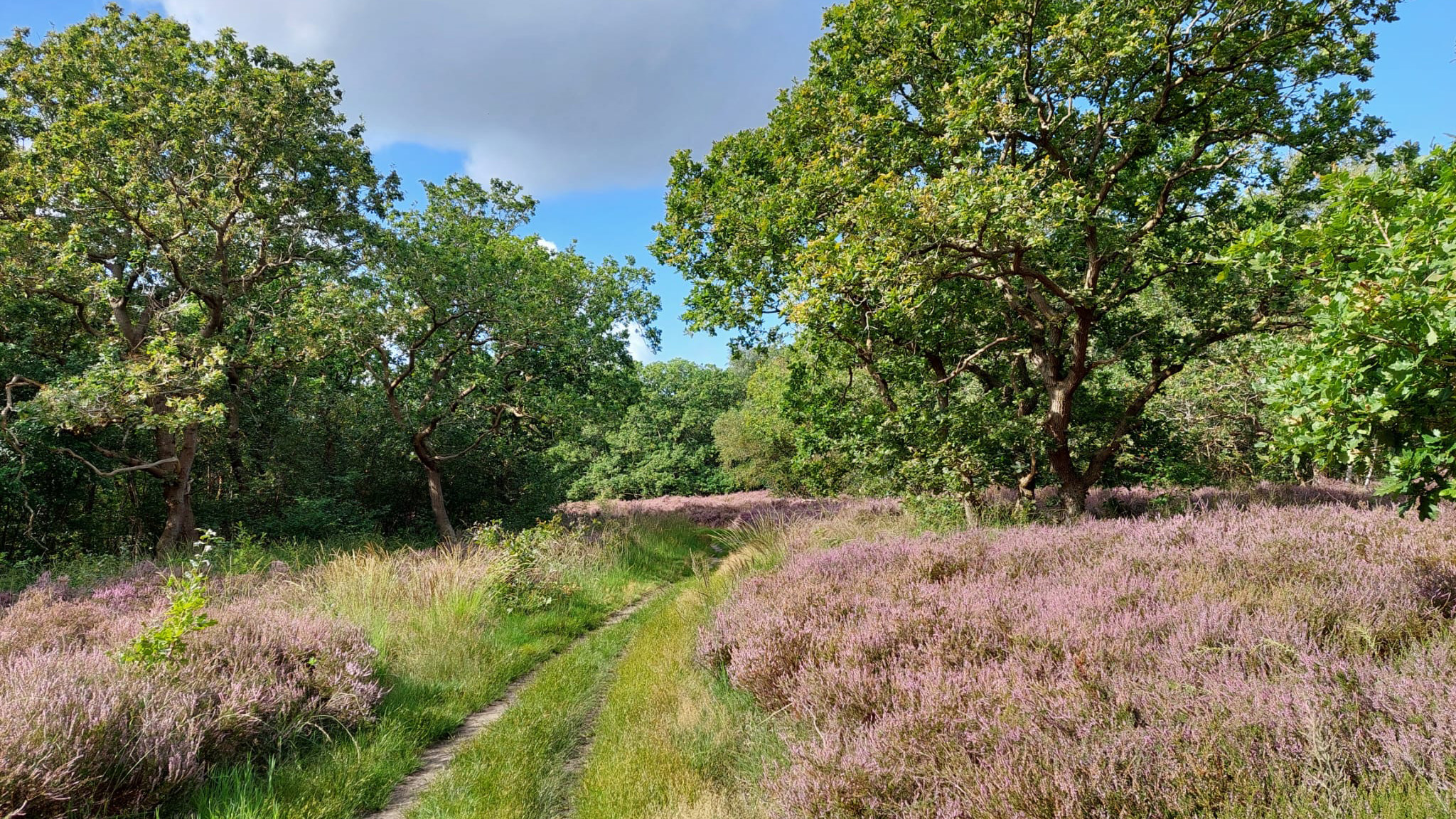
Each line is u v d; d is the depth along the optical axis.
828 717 3.98
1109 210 10.80
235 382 15.65
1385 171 3.09
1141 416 12.09
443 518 16.25
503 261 16.91
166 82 13.12
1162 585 4.67
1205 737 2.65
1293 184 9.22
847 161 10.45
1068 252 10.49
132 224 13.12
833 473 12.39
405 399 17.12
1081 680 3.42
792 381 12.79
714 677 5.64
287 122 13.80
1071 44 8.80
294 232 15.10
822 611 5.65
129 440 14.04
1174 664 3.35
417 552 12.58
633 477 41.88
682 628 7.57
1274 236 3.44
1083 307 9.41
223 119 13.27
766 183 13.38
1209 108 9.46
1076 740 2.90
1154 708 3.01
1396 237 2.79
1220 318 9.88
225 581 8.88
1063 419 10.30
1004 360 12.41
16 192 12.55
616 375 19.09
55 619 6.52
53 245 11.80
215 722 4.21
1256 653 3.32
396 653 6.62
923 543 7.40
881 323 10.29
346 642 5.96
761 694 4.73
